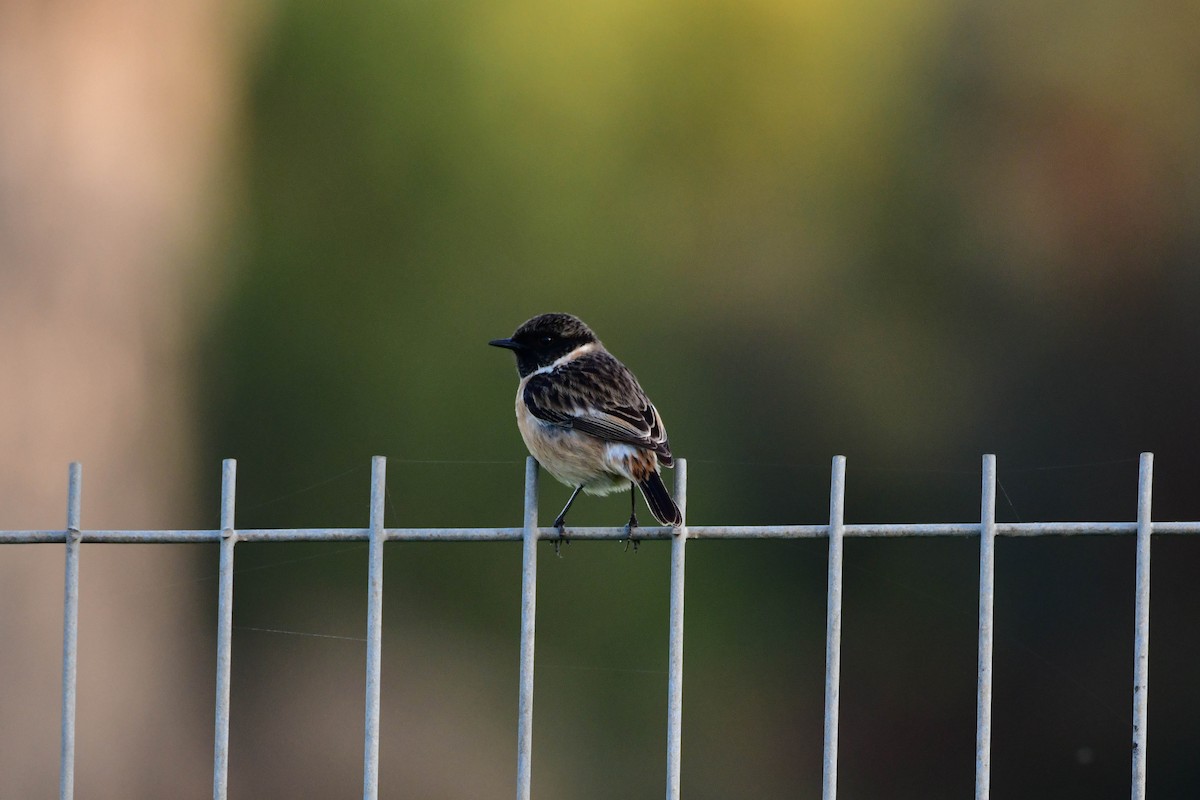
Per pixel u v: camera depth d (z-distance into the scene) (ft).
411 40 51.42
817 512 55.21
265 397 48.85
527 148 53.16
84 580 39.32
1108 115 56.80
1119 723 49.21
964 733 51.55
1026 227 57.06
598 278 54.13
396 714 48.34
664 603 50.01
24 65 37.50
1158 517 51.49
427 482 49.52
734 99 57.21
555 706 48.67
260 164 49.75
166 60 40.73
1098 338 54.54
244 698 47.57
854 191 58.23
